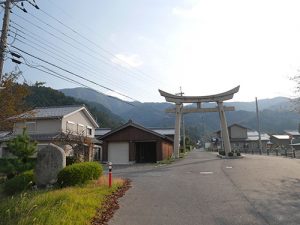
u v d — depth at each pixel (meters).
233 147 73.50
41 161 13.35
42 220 7.70
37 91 56.06
